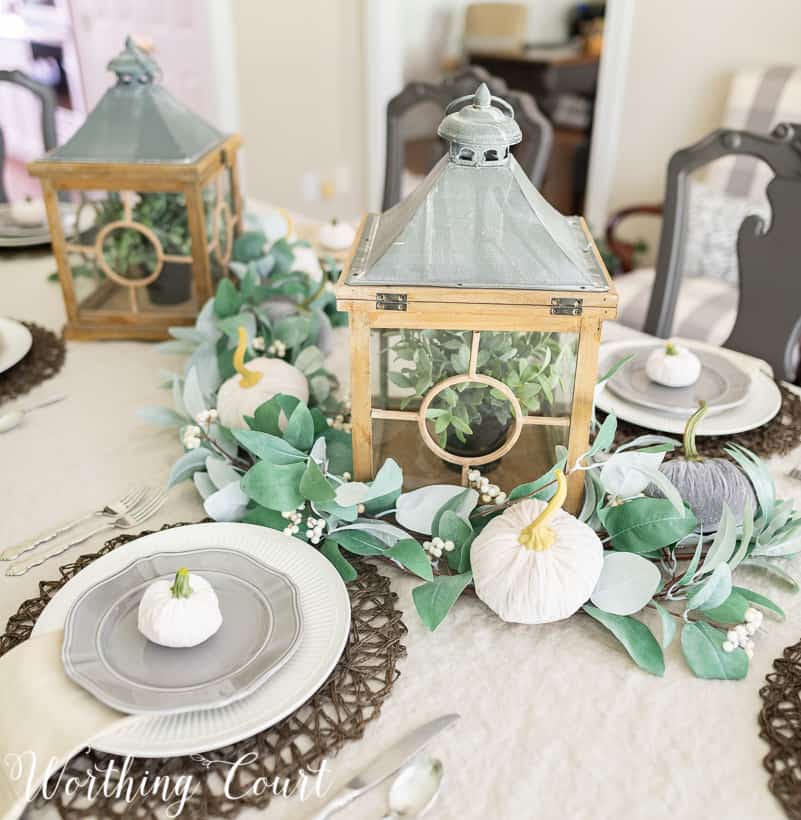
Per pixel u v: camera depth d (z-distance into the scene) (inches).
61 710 24.8
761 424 42.1
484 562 29.9
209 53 145.8
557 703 27.9
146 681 26.0
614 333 53.6
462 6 190.7
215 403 41.8
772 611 31.7
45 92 80.7
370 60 137.5
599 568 29.9
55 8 177.6
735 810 24.4
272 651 27.2
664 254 63.4
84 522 36.2
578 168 167.0
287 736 26.0
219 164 52.0
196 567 30.8
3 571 33.1
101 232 50.0
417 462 34.5
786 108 93.7
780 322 56.9
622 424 43.4
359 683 27.9
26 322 54.6
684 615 30.1
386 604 31.4
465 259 31.0
